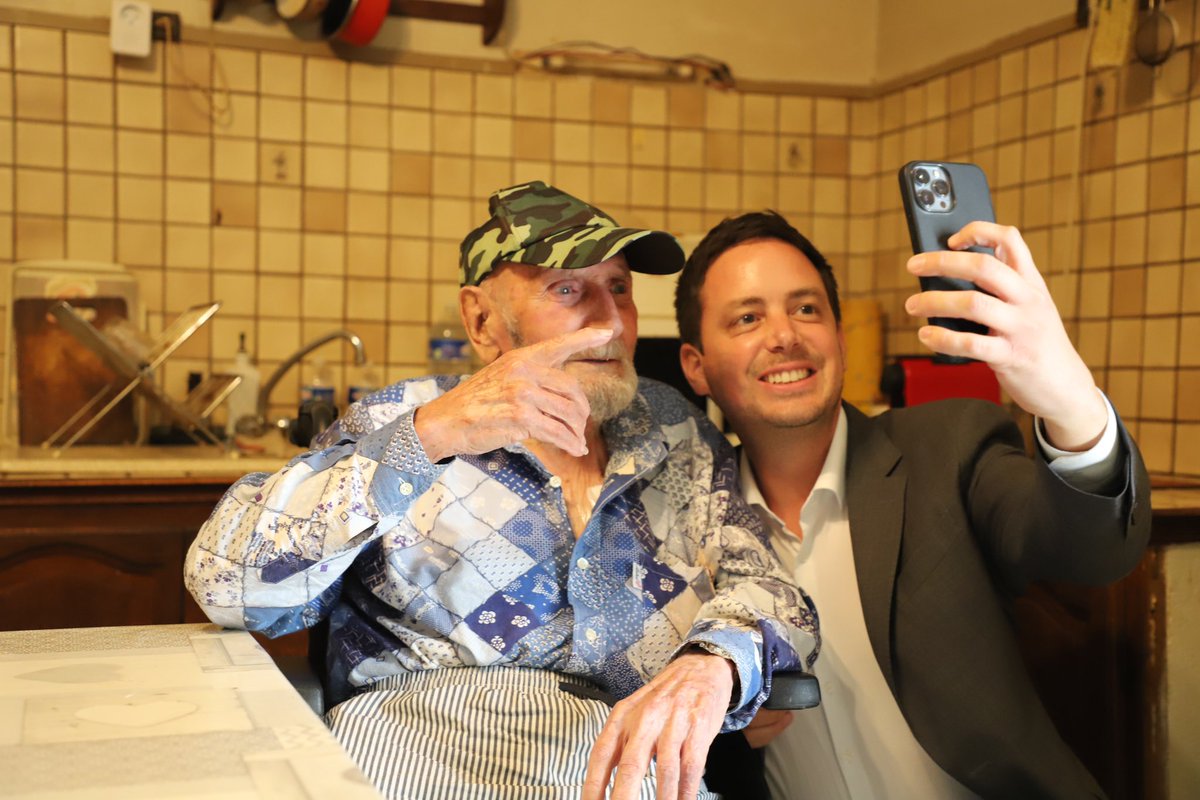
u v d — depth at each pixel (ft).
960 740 4.09
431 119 9.53
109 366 8.12
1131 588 5.79
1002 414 4.60
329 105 9.30
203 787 2.02
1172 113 7.27
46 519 6.61
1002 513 4.17
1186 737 5.80
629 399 4.34
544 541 4.13
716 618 3.83
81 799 1.95
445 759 3.75
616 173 9.96
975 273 3.09
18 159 8.69
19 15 8.61
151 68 8.91
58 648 3.30
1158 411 7.40
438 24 9.52
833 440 4.70
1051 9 8.32
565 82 9.82
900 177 3.53
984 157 9.02
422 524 4.09
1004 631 4.23
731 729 3.66
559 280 4.29
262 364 9.28
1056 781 4.02
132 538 6.74
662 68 10.01
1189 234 7.16
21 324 8.01
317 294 9.36
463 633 4.03
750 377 4.61
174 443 8.25
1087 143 7.96
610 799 3.35
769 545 4.40
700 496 4.48
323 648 4.34
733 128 10.19
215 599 3.56
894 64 10.17
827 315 4.69
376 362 9.50
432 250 9.58
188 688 2.78
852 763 4.50
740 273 4.67
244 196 9.17
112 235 8.91
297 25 9.20
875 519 4.41
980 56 9.05
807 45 10.34
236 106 9.11
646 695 3.42
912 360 7.83
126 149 8.90
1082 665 6.03
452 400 3.52
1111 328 7.77
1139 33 7.41
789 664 3.75
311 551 3.46
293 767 2.14
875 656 4.32
